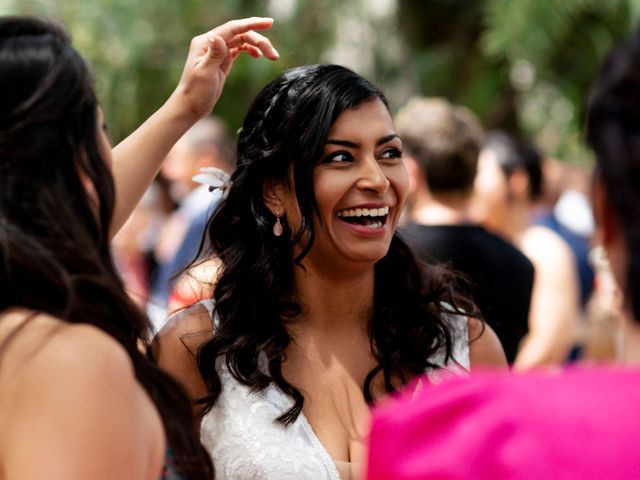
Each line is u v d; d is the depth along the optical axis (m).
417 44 8.73
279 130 2.79
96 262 1.85
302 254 2.79
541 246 5.06
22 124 1.80
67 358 1.72
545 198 7.53
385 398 2.89
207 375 2.82
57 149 1.84
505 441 1.38
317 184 2.75
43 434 1.68
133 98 8.18
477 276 4.12
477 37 8.62
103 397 1.72
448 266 3.24
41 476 1.66
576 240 6.09
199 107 2.87
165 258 6.71
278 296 2.88
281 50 8.20
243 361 2.80
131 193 2.78
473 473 1.37
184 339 2.88
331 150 2.75
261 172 2.84
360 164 2.75
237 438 2.75
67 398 1.70
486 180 5.17
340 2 8.41
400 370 2.92
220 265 2.96
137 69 8.12
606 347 5.14
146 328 2.05
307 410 2.83
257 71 8.09
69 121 1.85
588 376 1.41
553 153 8.52
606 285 3.15
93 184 1.87
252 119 2.88
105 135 2.01
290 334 2.89
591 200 1.42
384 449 1.43
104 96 7.93
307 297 2.91
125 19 7.93
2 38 1.87
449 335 2.96
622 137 1.36
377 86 2.85
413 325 2.94
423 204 4.32
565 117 8.67
